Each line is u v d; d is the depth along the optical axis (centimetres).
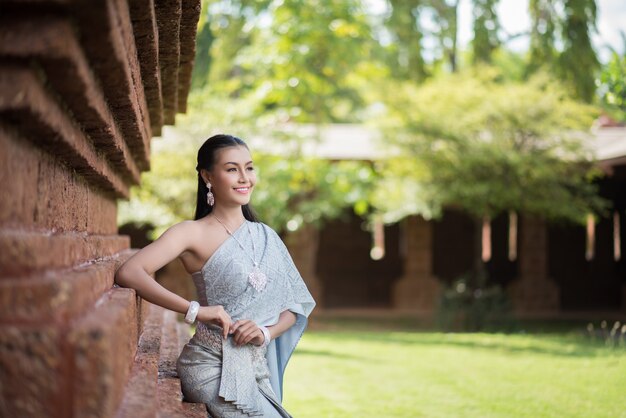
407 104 1788
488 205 1802
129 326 234
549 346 1378
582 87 2416
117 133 294
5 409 153
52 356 155
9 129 172
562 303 2397
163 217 1595
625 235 2398
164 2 293
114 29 176
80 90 183
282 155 1769
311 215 1712
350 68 1861
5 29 156
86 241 281
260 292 325
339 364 1097
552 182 1777
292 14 1759
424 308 2300
